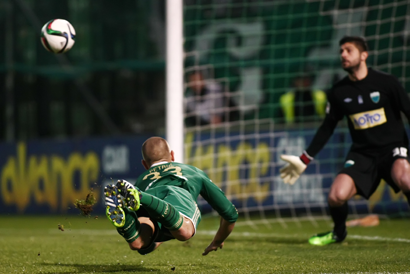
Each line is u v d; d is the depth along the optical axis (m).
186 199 11.80
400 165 17.59
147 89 48.38
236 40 44.22
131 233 10.98
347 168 18.28
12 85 46.88
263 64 43.25
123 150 37.88
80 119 48.22
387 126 17.98
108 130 48.19
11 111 46.84
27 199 39.19
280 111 43.44
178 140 24.81
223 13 44.34
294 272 12.36
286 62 39.25
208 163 33.72
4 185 39.59
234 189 33.94
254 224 29.94
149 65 48.03
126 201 10.36
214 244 13.02
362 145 18.28
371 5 37.38
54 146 39.00
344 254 15.64
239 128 41.81
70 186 38.53
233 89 44.06
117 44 48.47
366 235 22.06
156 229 11.71
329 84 41.81
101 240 21.66
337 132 31.84
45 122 47.69
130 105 48.25
